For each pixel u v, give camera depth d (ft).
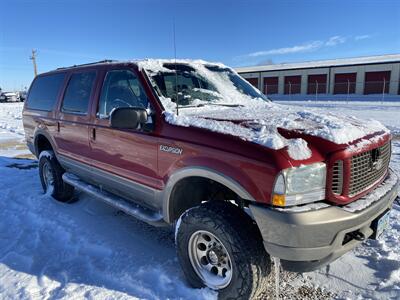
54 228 13.14
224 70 14.30
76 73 14.24
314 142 7.76
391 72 124.77
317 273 9.96
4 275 10.12
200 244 8.99
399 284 9.21
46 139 16.72
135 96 10.84
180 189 9.66
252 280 7.88
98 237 12.27
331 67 137.80
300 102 93.71
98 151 12.23
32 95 18.07
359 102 89.56
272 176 7.18
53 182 16.06
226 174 7.91
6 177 20.48
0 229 13.33
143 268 10.17
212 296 8.57
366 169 8.29
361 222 7.55
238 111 10.62
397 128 36.47
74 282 9.58
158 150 9.58
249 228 8.11
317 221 7.03
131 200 11.46
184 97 10.88
